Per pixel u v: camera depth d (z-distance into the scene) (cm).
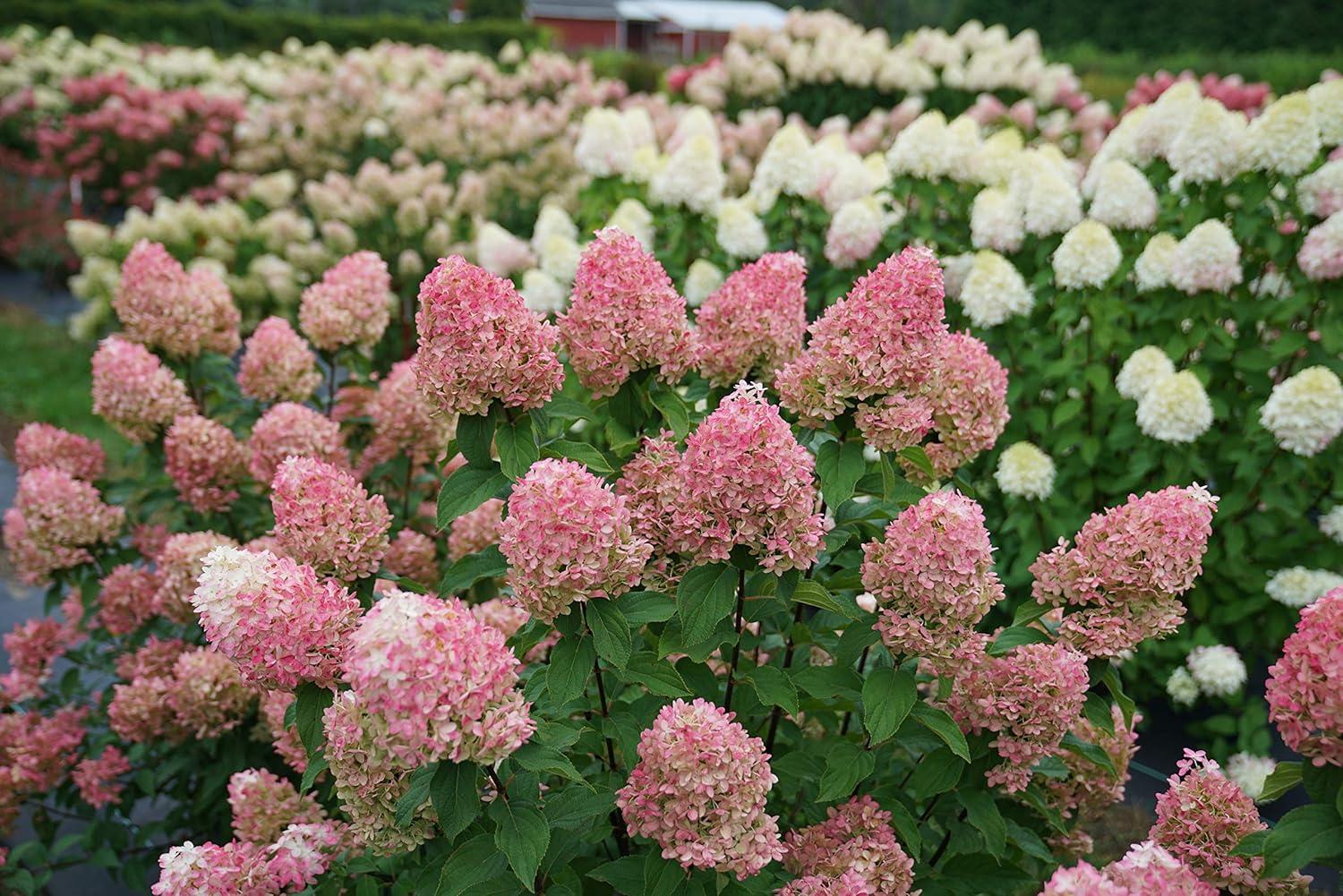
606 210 675
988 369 275
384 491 402
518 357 232
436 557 393
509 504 212
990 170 592
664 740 203
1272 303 485
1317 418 414
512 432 241
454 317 228
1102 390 475
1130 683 480
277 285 830
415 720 181
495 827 212
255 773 289
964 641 233
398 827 215
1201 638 459
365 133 1177
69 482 379
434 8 4347
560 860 221
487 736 189
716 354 271
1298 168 485
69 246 1188
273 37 2338
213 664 334
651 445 243
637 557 214
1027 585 461
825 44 1180
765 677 233
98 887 398
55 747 375
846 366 238
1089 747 249
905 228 593
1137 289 510
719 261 592
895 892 230
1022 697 230
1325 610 186
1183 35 2083
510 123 1092
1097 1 2166
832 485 244
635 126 716
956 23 2347
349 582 261
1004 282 477
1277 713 191
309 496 254
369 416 398
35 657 402
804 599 232
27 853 367
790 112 1203
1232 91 988
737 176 902
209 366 411
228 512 380
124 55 1575
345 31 2383
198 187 1250
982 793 244
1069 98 1130
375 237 907
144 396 371
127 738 361
